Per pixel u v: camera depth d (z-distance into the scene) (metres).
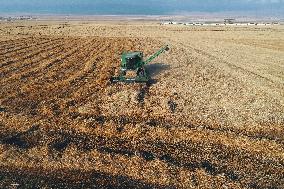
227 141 20.81
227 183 16.48
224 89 30.70
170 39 67.00
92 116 23.78
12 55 43.56
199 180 16.62
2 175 16.66
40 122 22.36
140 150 19.42
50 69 36.12
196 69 38.22
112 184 16.17
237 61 44.62
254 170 18.00
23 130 21.23
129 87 30.14
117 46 53.53
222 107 26.12
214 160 18.72
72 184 16.17
